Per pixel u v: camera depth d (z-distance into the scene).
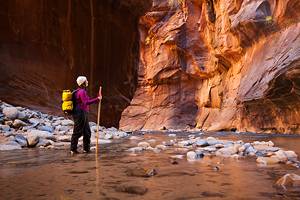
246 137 14.74
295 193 2.63
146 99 48.25
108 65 17.55
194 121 42.00
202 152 5.71
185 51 41.56
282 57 21.28
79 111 6.00
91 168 4.05
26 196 2.58
